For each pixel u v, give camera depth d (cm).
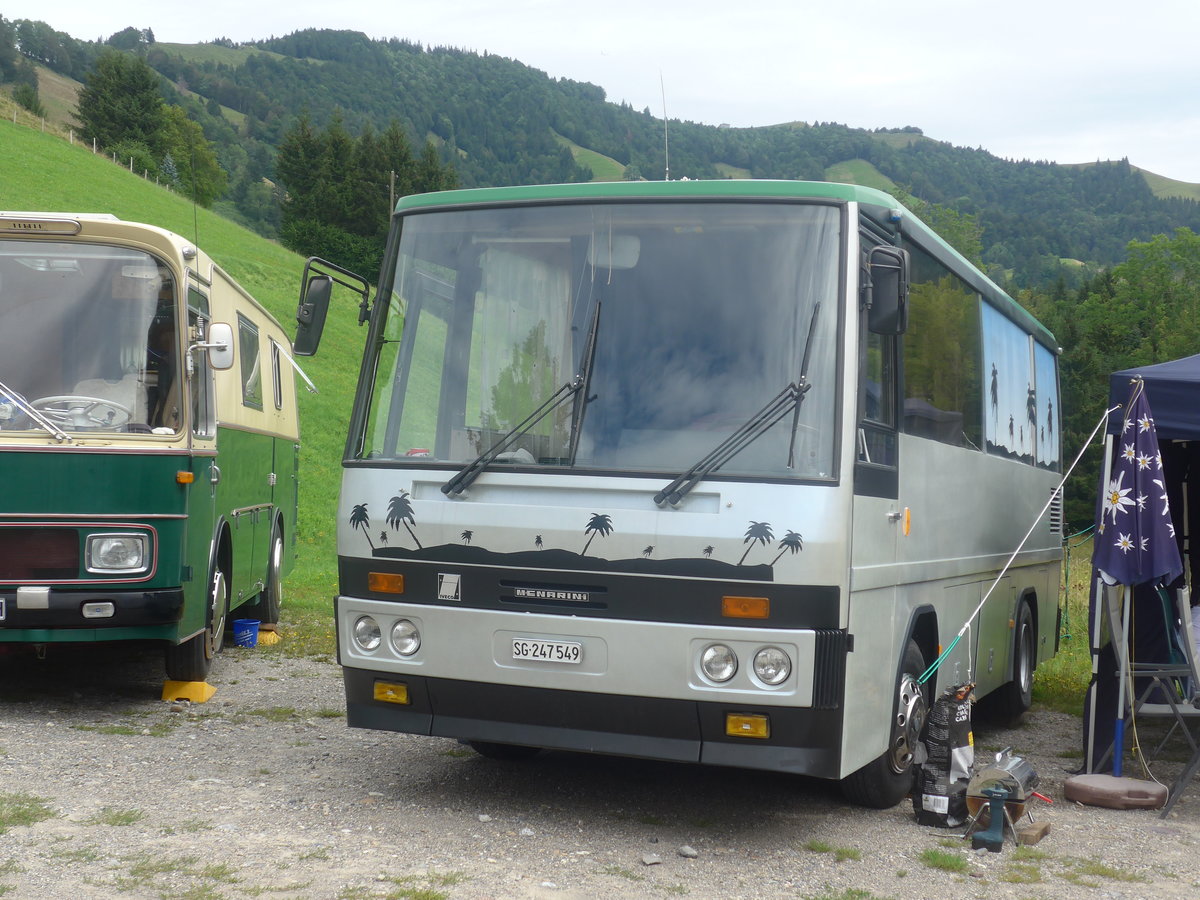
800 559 552
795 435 568
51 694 931
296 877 510
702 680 561
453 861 543
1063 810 718
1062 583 1645
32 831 559
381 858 543
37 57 19838
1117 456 794
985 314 909
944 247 795
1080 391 5994
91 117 10581
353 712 636
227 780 681
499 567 594
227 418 1009
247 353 1131
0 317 841
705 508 564
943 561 758
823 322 581
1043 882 560
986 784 631
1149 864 602
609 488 577
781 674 552
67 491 803
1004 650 963
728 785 723
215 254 5147
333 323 4625
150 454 823
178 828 577
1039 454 1137
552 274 620
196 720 857
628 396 591
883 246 580
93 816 590
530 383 608
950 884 550
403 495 616
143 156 9894
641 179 684
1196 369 781
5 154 5641
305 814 615
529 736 596
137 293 856
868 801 681
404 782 695
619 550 572
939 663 719
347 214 9775
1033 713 1111
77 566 805
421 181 10062
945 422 773
